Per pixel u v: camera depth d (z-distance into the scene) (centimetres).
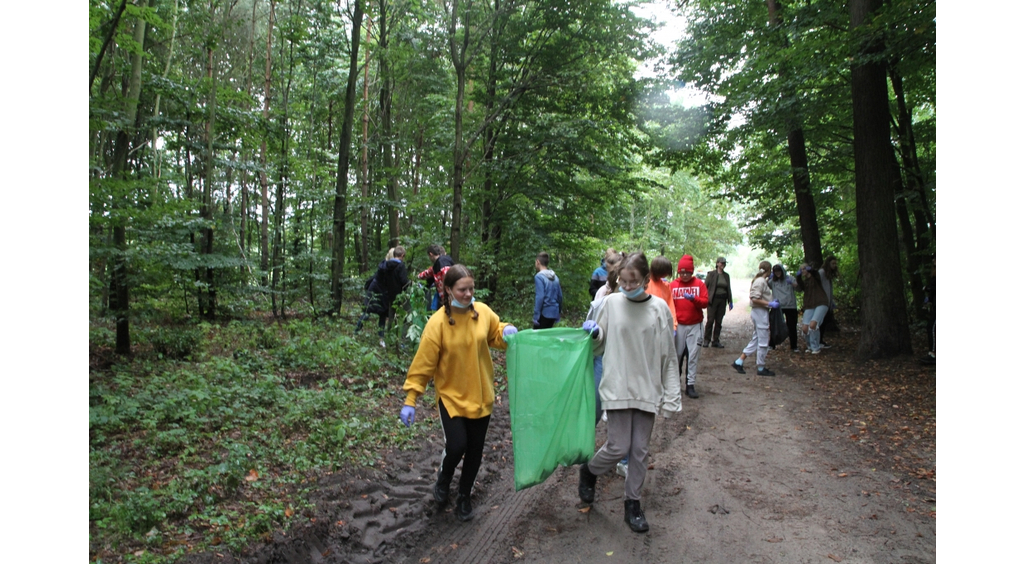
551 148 1287
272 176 1121
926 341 1111
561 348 397
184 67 1460
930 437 533
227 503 360
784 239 1809
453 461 385
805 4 1127
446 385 380
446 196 1301
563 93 1305
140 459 408
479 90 1314
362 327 909
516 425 383
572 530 378
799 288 1146
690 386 724
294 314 1109
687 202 3406
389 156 1622
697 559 339
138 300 765
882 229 920
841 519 382
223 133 958
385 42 1296
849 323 1527
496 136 1305
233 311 966
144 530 319
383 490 416
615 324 381
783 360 996
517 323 1173
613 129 1309
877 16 768
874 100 916
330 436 467
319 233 1461
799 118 1152
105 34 627
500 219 1398
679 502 416
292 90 1636
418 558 346
